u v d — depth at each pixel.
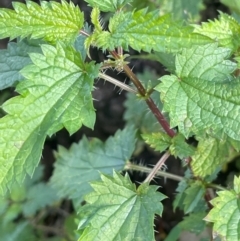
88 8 0.65
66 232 0.68
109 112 0.72
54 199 0.66
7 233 0.66
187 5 0.57
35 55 0.40
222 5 0.63
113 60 0.43
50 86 0.40
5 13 0.41
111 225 0.41
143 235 0.41
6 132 0.39
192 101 0.41
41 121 0.40
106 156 0.54
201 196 0.48
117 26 0.41
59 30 0.41
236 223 0.42
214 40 0.41
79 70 0.41
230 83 0.40
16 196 0.66
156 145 0.45
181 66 0.41
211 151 0.46
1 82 0.46
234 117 0.40
